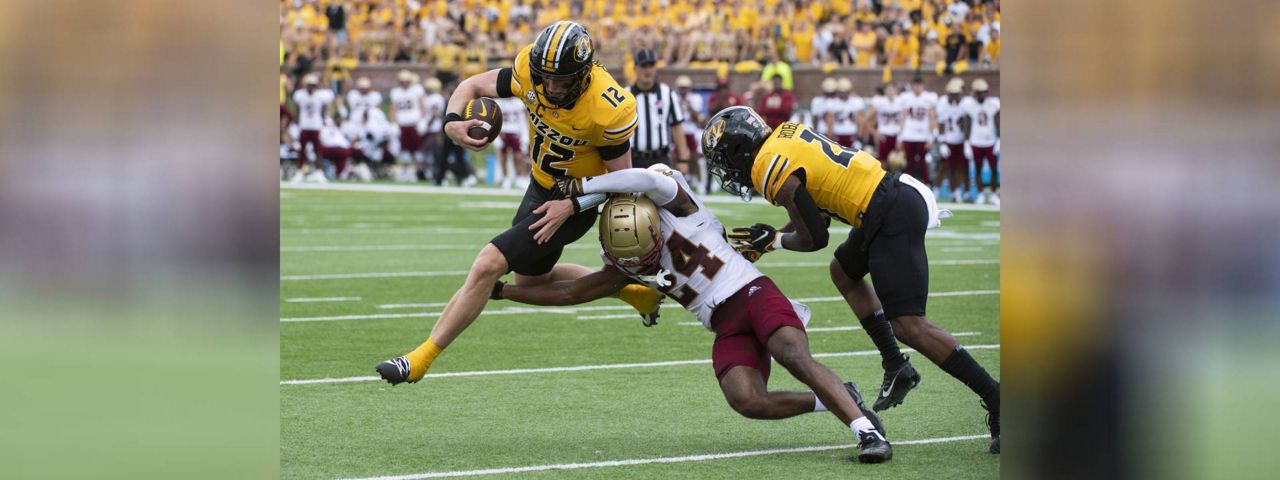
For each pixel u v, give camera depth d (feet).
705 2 286.46
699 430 58.29
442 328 53.98
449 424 59.57
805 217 52.65
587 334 89.20
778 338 50.11
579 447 54.39
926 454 52.65
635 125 57.41
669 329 91.61
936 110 217.77
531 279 61.72
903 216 52.24
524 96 57.98
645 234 51.52
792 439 56.18
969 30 260.42
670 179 52.21
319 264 132.57
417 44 292.40
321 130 251.39
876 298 57.93
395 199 219.20
